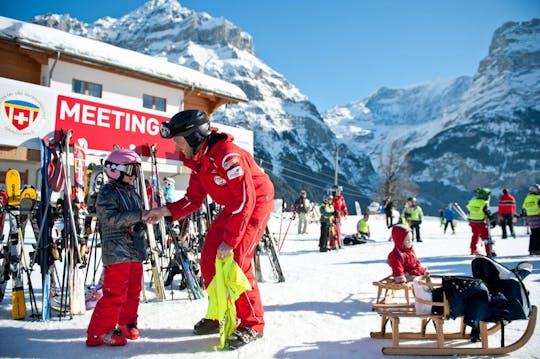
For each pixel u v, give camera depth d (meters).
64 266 3.87
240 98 17.84
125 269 3.03
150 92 16.11
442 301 2.88
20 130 6.31
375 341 3.10
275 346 2.97
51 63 13.70
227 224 2.86
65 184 4.01
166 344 3.02
